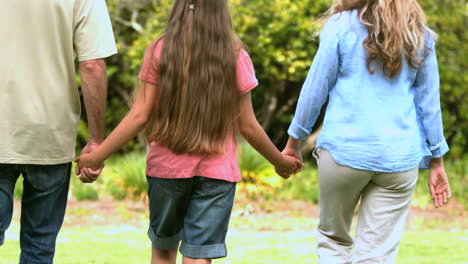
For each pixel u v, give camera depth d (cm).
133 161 1457
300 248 878
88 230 1035
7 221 485
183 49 463
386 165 471
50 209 493
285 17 1559
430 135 501
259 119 1808
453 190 1540
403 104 477
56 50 469
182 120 463
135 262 767
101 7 484
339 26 476
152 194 481
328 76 481
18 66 462
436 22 1672
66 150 484
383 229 487
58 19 467
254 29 1602
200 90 461
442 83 1673
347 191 487
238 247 885
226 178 470
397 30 462
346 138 474
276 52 1569
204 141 462
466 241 966
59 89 473
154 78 470
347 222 507
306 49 1585
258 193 1406
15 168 473
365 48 467
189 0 470
